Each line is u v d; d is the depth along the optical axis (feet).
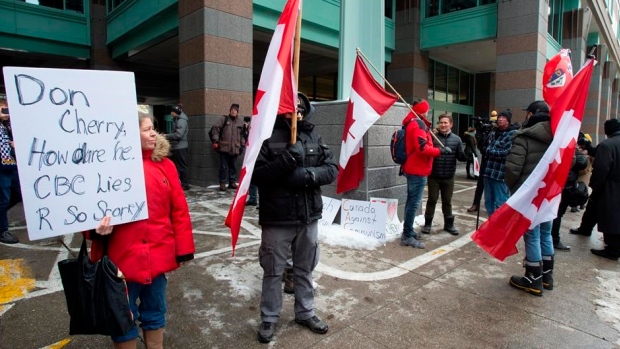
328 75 64.75
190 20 30.96
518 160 12.09
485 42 48.73
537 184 11.37
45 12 43.78
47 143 6.08
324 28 42.78
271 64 8.89
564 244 17.40
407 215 16.19
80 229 6.43
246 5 31.96
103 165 6.56
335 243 16.22
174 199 7.55
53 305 10.59
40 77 5.95
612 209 14.96
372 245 16.12
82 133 6.34
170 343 8.91
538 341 9.30
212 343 8.96
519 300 11.43
